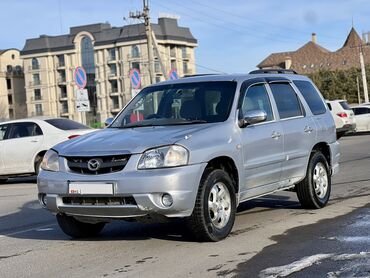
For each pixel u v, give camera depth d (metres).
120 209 5.98
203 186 6.26
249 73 7.96
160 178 5.89
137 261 5.96
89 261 6.08
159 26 98.25
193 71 104.06
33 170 14.48
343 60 93.88
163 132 6.46
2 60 111.31
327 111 9.12
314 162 8.42
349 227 7.12
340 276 5.14
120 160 6.04
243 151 6.89
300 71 97.12
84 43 102.44
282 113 7.94
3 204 11.12
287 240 6.58
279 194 10.32
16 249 6.85
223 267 5.57
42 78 105.25
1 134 14.79
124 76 97.50
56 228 8.16
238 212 8.60
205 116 7.03
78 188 6.12
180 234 7.12
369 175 12.46
